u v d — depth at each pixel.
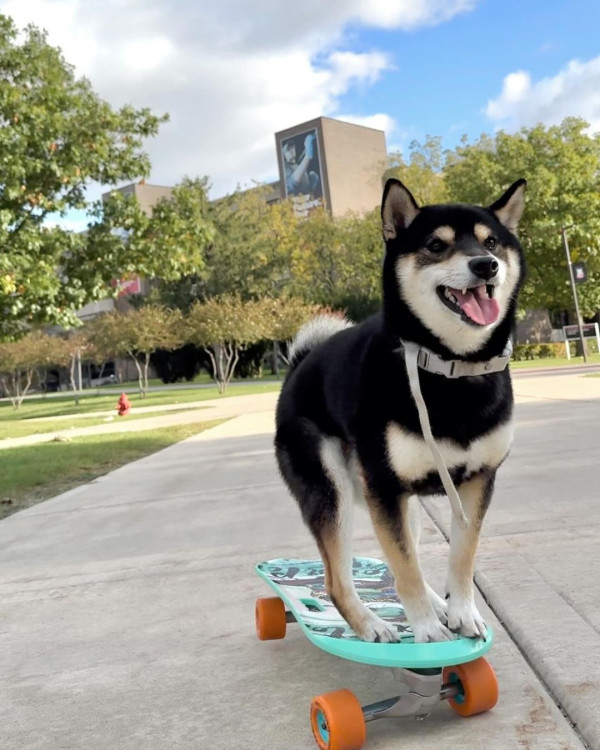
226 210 17.72
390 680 1.00
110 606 1.42
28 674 1.12
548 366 9.27
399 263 1.06
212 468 3.22
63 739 0.89
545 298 12.47
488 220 1.09
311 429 1.12
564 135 12.41
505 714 0.86
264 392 10.76
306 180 26.17
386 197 1.08
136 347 12.82
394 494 0.98
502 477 2.30
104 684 1.05
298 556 1.63
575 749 0.77
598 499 1.88
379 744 0.82
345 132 26.34
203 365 20.41
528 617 1.13
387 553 0.96
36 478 3.39
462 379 0.95
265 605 1.16
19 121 4.22
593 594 1.20
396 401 0.96
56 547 1.97
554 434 3.10
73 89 4.83
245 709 0.94
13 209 4.25
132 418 7.56
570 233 11.52
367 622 0.96
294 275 17.62
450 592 0.98
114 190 4.83
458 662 0.82
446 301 0.99
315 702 0.82
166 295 17.39
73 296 4.43
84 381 26.27
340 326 1.30
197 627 1.26
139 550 1.84
